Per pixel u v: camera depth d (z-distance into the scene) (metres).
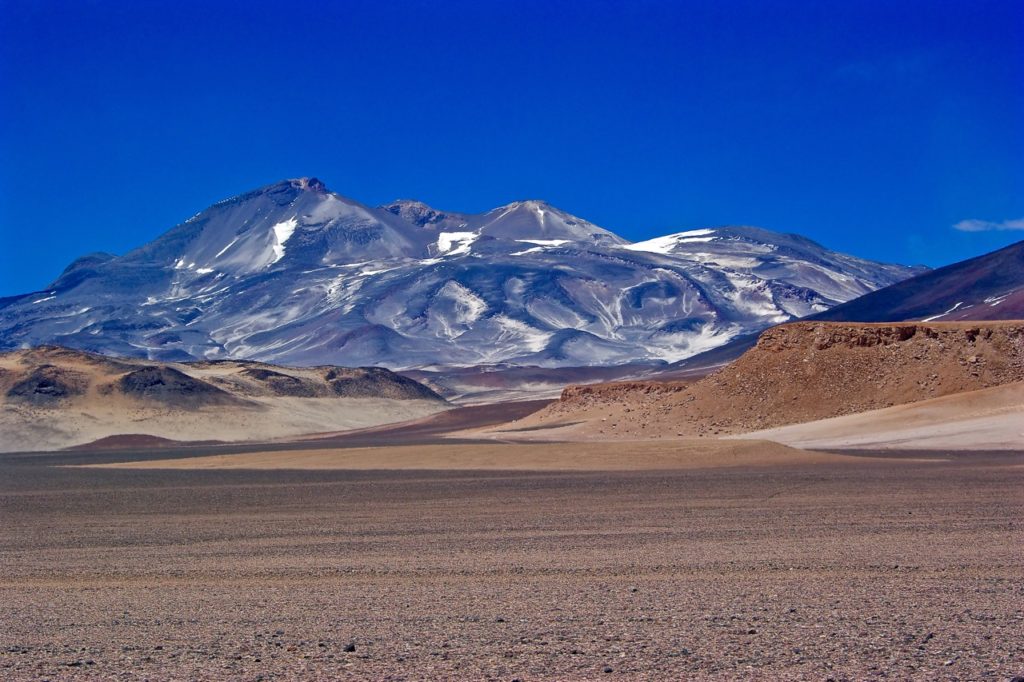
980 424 81.81
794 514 37.50
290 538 34.38
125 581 26.03
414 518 39.66
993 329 100.19
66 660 16.78
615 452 70.12
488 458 71.75
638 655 16.38
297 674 15.62
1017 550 27.41
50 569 28.44
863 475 53.97
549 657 16.34
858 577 23.66
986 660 15.81
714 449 68.38
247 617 20.33
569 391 140.75
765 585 22.84
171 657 16.86
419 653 16.78
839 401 98.25
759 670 15.41
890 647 16.64
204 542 33.94
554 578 24.70
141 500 50.59
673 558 27.53
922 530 32.03
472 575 25.47
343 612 20.64
